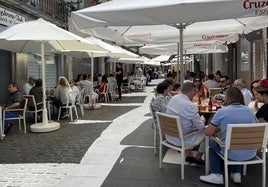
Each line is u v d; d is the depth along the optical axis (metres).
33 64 16.02
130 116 11.83
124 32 7.21
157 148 6.86
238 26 7.79
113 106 15.42
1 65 13.24
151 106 6.59
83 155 6.49
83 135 8.43
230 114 4.56
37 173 5.46
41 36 8.05
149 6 4.32
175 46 11.18
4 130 8.63
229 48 18.25
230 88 4.81
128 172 5.41
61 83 10.99
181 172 5.06
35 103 9.77
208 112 6.12
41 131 8.86
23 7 14.01
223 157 4.52
